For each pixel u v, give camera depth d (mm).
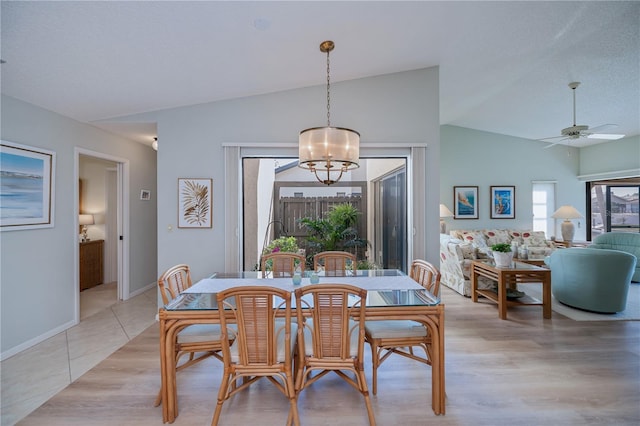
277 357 1787
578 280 3703
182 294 2129
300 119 3508
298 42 2594
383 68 3398
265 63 2859
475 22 2678
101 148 3740
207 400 2020
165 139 3434
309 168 2477
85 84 2695
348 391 2117
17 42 2057
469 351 2680
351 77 3479
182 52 2471
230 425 1781
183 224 3439
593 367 2404
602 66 3639
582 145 6684
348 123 3527
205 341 2002
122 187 4191
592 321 3383
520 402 1978
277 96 3500
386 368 2436
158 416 1853
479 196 6676
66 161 3227
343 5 2207
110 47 2258
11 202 2646
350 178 5324
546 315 3486
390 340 2037
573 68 3686
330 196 5309
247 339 1738
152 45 2316
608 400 1994
